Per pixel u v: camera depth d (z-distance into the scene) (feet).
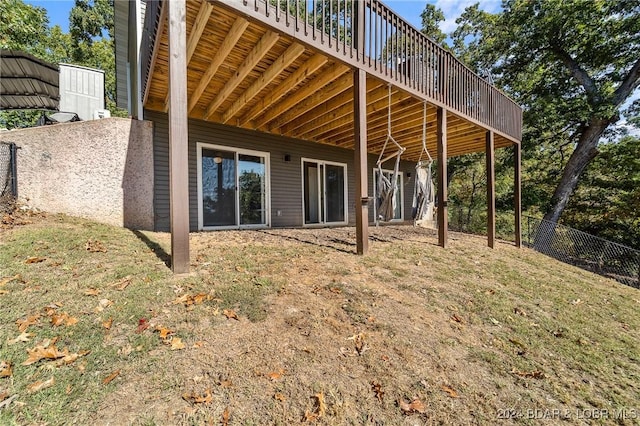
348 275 10.66
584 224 40.32
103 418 4.37
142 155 16.40
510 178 50.57
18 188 14.35
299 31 11.09
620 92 35.88
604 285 17.34
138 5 19.84
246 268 10.09
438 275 12.34
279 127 22.40
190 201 19.29
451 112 18.11
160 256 10.25
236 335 6.47
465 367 6.75
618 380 7.16
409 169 37.37
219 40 12.28
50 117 21.72
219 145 20.79
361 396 5.45
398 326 7.84
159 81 15.28
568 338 8.93
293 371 5.73
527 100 42.06
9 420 4.24
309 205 26.86
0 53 20.07
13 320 6.17
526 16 39.50
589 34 36.63
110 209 15.48
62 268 8.52
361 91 13.16
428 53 16.48
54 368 5.12
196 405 4.74
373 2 13.67
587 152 37.09
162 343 5.90
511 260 18.37
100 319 6.38
